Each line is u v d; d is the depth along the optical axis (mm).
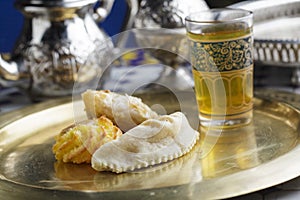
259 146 556
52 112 646
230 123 603
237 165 520
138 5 777
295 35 757
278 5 823
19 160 564
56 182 515
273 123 604
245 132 590
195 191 464
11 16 1008
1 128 612
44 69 734
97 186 501
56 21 729
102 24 1041
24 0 730
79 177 521
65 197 469
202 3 775
